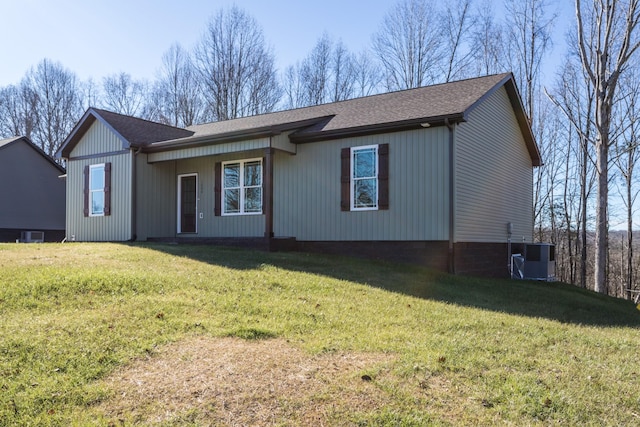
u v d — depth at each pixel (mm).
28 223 23125
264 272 8000
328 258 10242
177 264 8320
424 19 28016
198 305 5680
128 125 14352
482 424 3287
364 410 3379
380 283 8188
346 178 11328
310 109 15102
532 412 3488
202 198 13914
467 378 4023
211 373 3842
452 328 5645
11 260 7742
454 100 11156
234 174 13273
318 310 5965
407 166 10617
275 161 12500
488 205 12273
